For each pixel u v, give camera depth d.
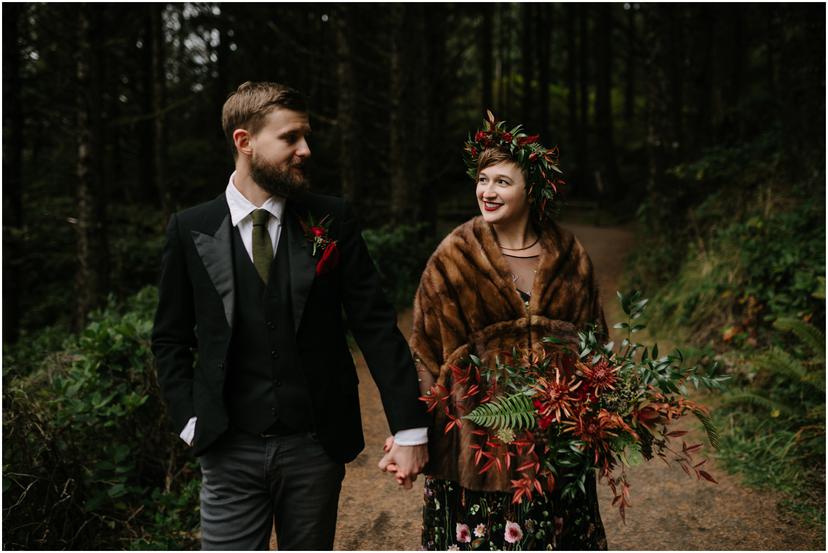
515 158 2.02
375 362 1.96
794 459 3.48
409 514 3.26
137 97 14.98
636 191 17.83
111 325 3.50
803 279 4.47
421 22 10.03
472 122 20.36
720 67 12.75
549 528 1.99
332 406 1.90
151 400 3.38
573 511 2.06
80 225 6.82
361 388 5.10
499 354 2.03
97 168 6.82
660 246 7.59
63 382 3.19
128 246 10.77
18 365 5.04
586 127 22.02
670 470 3.61
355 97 8.87
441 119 11.69
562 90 29.30
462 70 21.11
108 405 3.25
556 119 26.91
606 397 1.86
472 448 2.04
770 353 3.85
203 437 1.83
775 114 8.45
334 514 1.97
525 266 2.09
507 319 2.04
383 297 2.02
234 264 1.87
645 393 1.85
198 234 1.87
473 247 2.06
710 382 1.83
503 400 1.88
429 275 2.11
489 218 2.05
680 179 7.80
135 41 14.12
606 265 9.52
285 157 1.80
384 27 12.28
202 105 17.50
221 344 1.84
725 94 12.62
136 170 17.45
